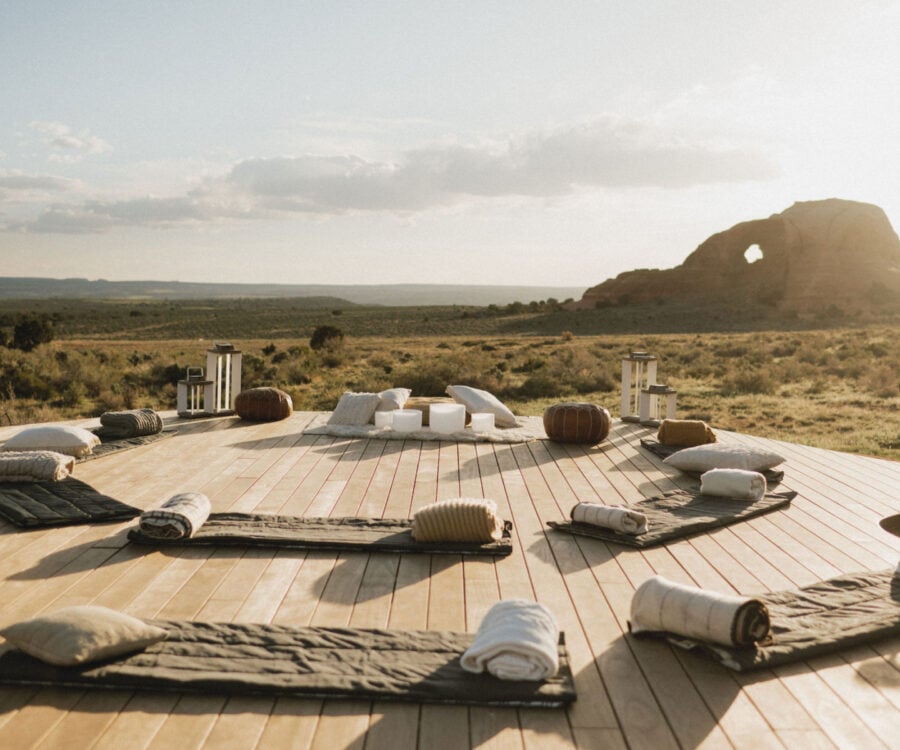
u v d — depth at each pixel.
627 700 2.84
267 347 30.92
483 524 4.48
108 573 4.05
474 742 2.56
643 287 92.81
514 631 2.91
